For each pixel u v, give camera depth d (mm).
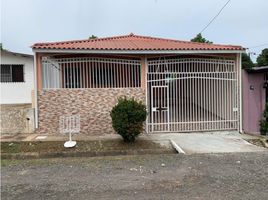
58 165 8391
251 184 6426
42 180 6930
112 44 13992
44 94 12609
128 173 7473
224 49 13102
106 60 12898
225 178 6898
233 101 13609
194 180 6805
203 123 13406
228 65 13586
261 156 9219
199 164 8266
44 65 12602
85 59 12789
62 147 10430
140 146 10672
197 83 13398
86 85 12812
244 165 8070
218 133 13180
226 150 10273
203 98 13445
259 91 13273
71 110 12711
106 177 7129
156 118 13156
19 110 12688
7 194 6008
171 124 13227
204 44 14742
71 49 12180
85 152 9922
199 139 11930
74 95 12711
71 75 12766
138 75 13094
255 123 13250
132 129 10789
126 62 12984
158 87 13148
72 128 10828
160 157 9250
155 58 13148
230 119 13617
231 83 13625
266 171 7441
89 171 7699
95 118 12805
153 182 6703
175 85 13258
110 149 10250
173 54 12984
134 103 10938
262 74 13289
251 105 13242
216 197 5684
